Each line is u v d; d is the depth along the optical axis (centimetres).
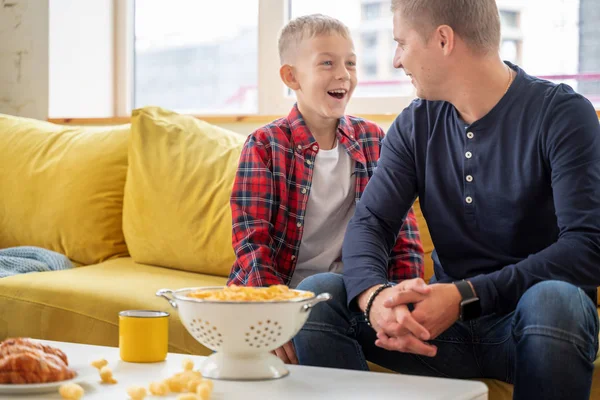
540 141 148
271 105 304
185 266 235
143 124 254
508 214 152
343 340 148
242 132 290
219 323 119
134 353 135
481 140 154
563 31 250
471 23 150
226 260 225
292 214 187
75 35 338
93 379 121
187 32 330
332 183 191
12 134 292
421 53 153
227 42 321
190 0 330
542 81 154
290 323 121
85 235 258
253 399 110
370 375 125
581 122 145
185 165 241
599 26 245
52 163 273
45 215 267
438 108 163
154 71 339
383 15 283
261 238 180
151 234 240
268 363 124
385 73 283
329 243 192
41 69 334
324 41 191
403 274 181
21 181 276
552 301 128
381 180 166
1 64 343
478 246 156
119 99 343
